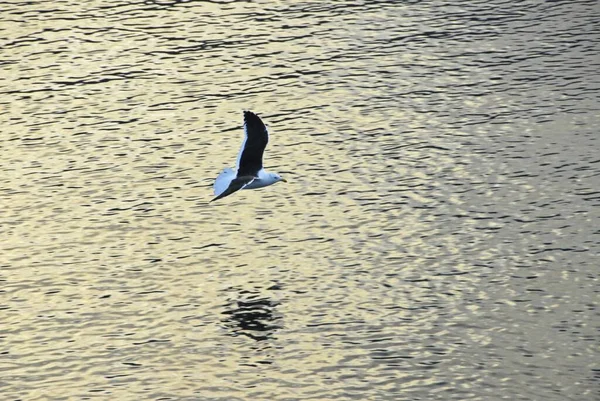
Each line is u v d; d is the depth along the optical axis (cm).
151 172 7850
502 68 9012
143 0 10438
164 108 8662
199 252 6944
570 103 8475
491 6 10125
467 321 6200
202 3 10375
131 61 9356
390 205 7338
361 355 5953
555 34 9512
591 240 6875
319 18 9988
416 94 8700
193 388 5731
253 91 8819
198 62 9288
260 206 7400
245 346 6050
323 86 8850
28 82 9088
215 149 8106
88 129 8425
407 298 6419
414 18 9931
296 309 6353
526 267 6650
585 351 5912
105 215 7362
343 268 6719
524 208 7244
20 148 8181
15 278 6712
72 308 6419
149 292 6556
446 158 7862
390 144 8050
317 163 7844
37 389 5744
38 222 7294
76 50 9556
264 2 10356
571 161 7744
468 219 7156
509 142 8012
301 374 5816
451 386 5684
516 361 5862
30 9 10288
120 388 5741
